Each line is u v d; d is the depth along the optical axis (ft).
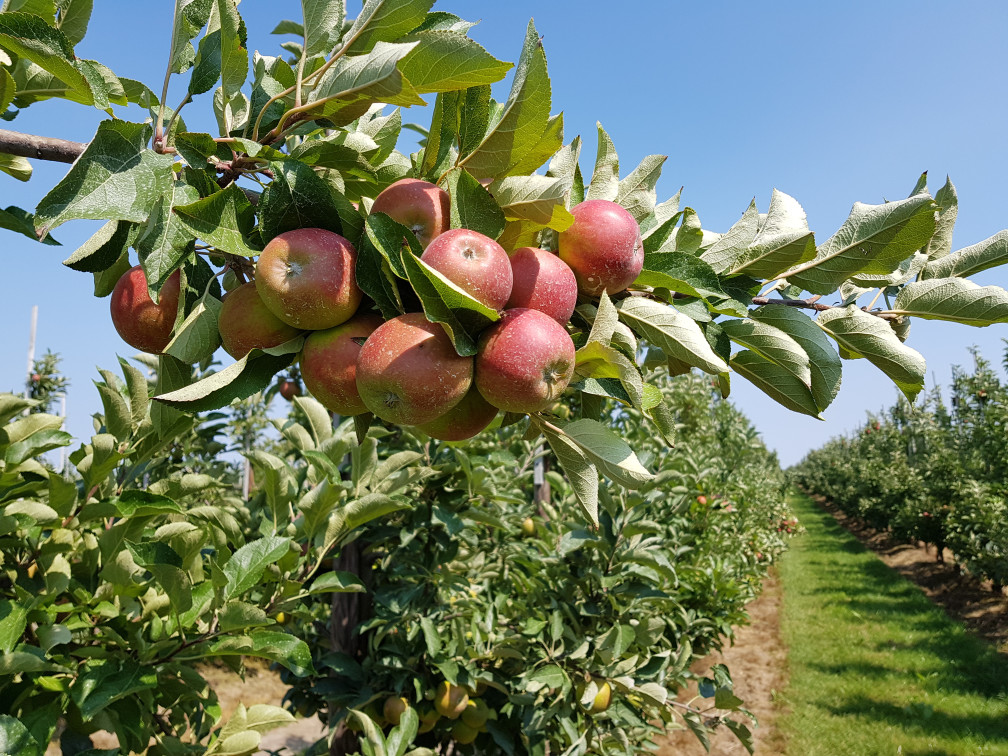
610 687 11.19
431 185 3.11
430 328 2.70
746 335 3.92
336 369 2.87
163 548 5.11
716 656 34.58
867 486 68.28
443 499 11.16
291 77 3.53
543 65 2.87
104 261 3.08
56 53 2.85
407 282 2.90
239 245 2.87
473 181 3.01
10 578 6.08
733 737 24.14
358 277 2.81
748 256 4.05
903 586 47.03
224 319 3.03
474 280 2.67
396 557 11.35
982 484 39.96
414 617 11.03
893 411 67.51
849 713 26.11
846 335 4.24
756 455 60.23
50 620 5.59
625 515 11.79
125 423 6.38
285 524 6.72
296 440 8.21
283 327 2.99
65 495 5.99
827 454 114.11
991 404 40.52
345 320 2.93
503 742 11.26
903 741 22.98
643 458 12.69
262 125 3.45
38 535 6.10
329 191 2.96
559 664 11.03
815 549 68.23
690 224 4.09
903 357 4.13
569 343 2.78
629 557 11.34
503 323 2.76
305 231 2.85
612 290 3.31
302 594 6.50
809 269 4.22
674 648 16.60
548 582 12.43
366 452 8.02
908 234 3.96
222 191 2.88
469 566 12.82
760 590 39.70
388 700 10.55
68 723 5.93
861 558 60.18
